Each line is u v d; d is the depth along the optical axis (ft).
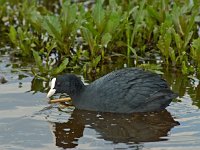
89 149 34.94
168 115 39.50
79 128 38.09
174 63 47.50
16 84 45.01
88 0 63.21
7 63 49.49
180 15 49.29
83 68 47.03
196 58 46.44
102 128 38.04
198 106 40.68
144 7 53.93
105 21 48.37
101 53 48.85
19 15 57.62
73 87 41.19
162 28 48.62
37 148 35.29
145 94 39.73
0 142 36.09
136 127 38.04
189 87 43.96
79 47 51.65
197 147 34.86
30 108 40.96
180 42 47.42
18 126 38.27
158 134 36.88
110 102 40.06
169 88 40.32
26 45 51.11
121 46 50.88
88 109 40.70
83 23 50.06
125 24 49.80
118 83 40.32
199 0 51.34
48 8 62.03
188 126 37.78
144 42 51.90
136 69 41.45
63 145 35.65
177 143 35.50
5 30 57.36
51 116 39.81
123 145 35.45
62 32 48.96
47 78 46.09
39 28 52.34
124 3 56.80
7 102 41.81
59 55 50.39
